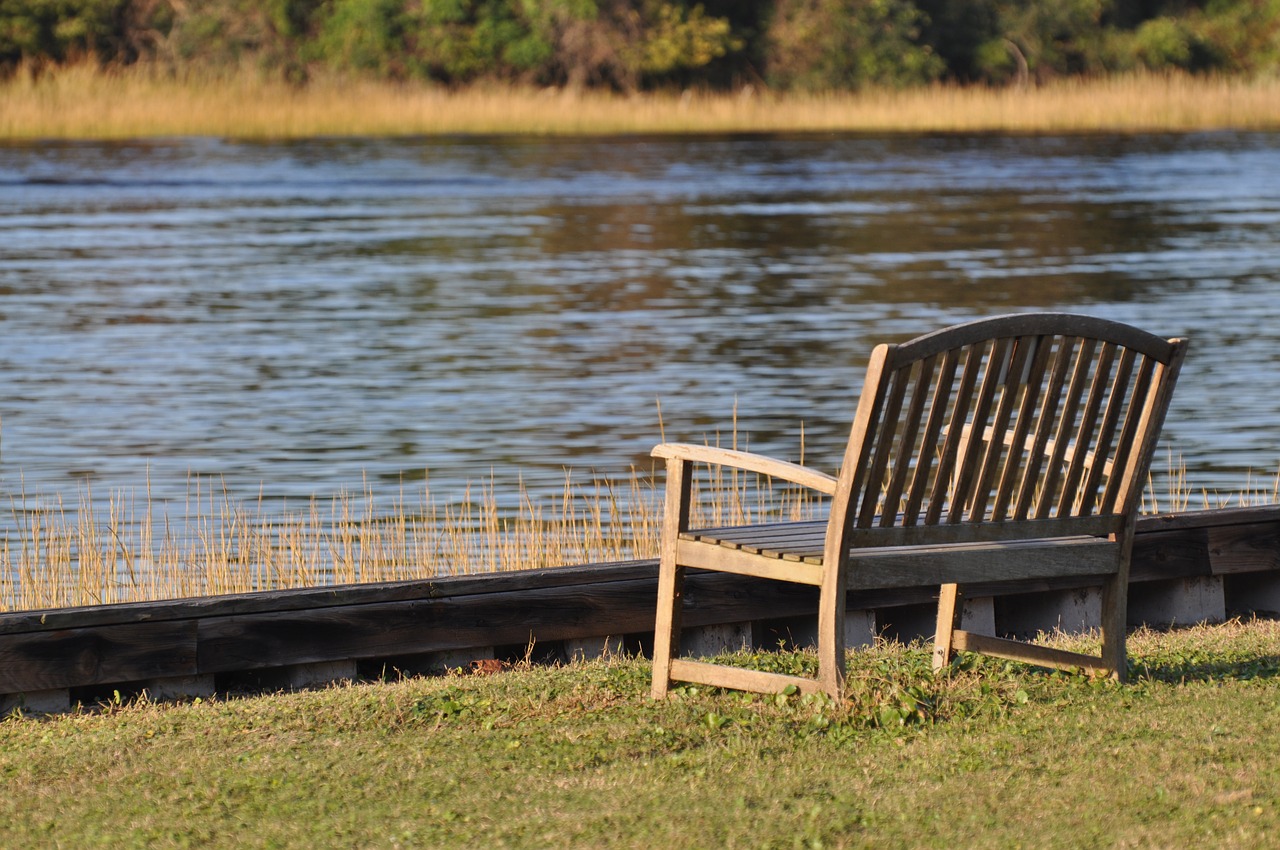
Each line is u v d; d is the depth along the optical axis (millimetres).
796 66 128500
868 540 10930
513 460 27438
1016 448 11344
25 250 54656
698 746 10750
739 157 93312
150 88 109062
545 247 56312
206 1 124688
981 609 16000
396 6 122750
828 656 11070
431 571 20047
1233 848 8438
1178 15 142875
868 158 93188
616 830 9125
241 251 55000
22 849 9344
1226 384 33000
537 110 112062
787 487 24703
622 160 90938
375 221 63375
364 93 114188
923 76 130750
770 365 35562
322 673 14133
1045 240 57750
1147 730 10633
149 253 54281
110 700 13648
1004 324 10820
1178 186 76812
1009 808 9203
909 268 51000
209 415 31094
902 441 10945
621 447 28312
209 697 13727
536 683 12703
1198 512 16000
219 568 20391
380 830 9336
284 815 9695
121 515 23828
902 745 10523
